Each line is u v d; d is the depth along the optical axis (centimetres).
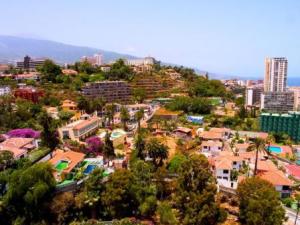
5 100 13688
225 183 8300
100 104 15950
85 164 8738
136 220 6600
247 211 6244
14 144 9475
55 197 6519
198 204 6128
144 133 12519
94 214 6644
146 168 7781
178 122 15612
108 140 9638
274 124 14662
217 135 12438
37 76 19975
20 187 6262
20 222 6169
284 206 7406
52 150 9744
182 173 6512
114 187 6694
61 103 16062
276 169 8944
